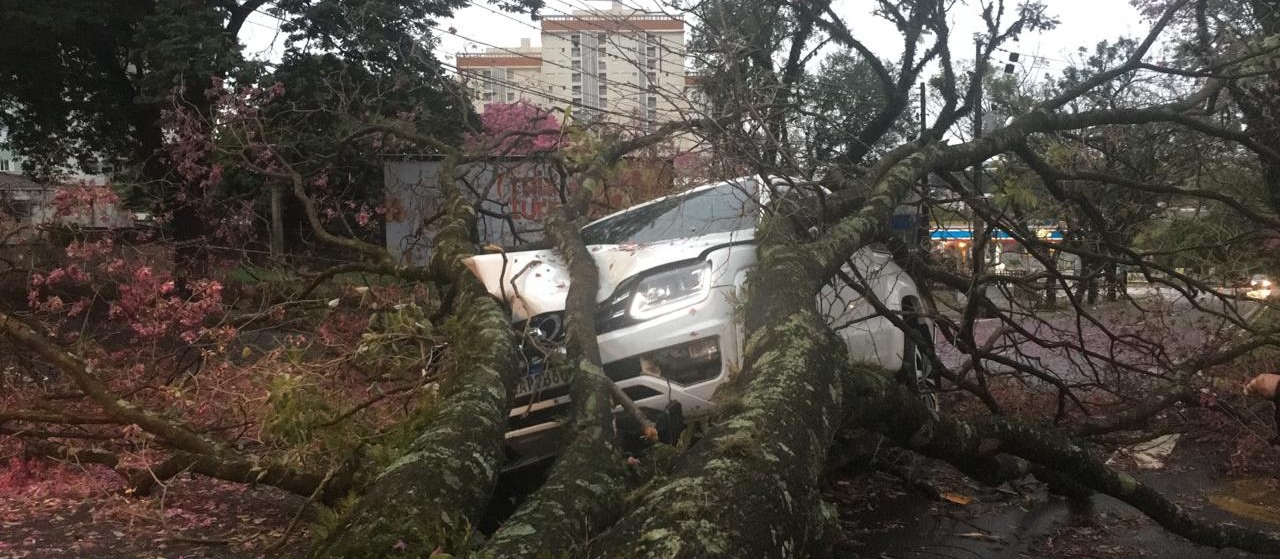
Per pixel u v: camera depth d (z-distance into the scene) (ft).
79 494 17.90
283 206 37.06
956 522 17.44
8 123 71.41
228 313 23.47
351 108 37.63
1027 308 25.26
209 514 16.63
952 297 26.73
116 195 24.53
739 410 10.81
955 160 21.27
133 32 59.41
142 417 17.13
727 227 19.51
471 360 13.69
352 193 37.47
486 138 26.76
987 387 26.09
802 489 9.59
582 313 15.05
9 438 19.39
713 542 7.97
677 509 8.42
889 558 15.35
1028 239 23.98
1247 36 28.53
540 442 15.52
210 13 52.95
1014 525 17.34
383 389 17.78
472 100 36.99
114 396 17.62
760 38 29.63
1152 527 17.25
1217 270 28.58
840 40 35.58
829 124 23.03
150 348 23.09
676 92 21.13
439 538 9.47
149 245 25.50
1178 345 27.48
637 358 15.42
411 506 9.81
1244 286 27.99
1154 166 28.89
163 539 15.23
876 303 19.34
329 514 10.48
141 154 71.67
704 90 21.15
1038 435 16.58
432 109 42.24
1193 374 24.21
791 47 35.86
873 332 20.39
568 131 21.93
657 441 13.60
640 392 15.31
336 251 29.96
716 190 20.56
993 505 18.62
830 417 11.73
